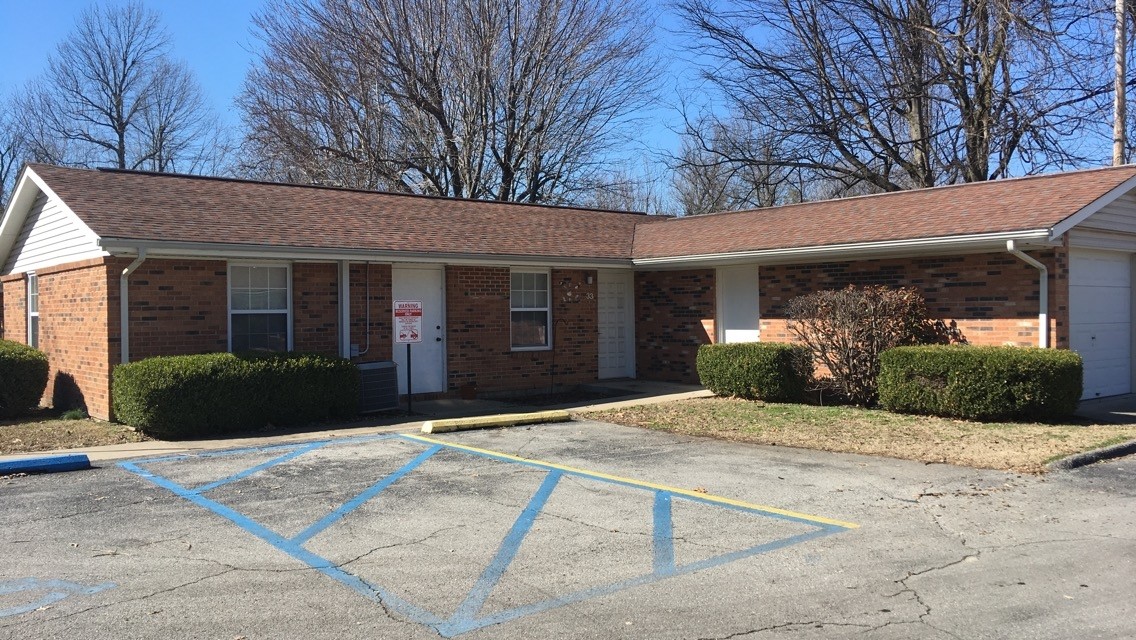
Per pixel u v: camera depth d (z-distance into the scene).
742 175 30.55
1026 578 5.21
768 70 27.33
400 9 29.31
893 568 5.42
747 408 12.78
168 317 11.92
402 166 31.19
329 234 13.45
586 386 16.78
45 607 4.75
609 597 4.92
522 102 31.97
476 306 15.52
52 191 12.21
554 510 6.94
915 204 14.30
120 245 10.84
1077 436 9.88
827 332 12.93
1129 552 5.73
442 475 8.35
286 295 13.16
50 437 10.57
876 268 14.02
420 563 5.56
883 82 26.17
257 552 5.79
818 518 6.66
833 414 11.92
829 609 4.71
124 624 4.50
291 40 30.52
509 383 15.95
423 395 14.85
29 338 15.11
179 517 6.72
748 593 4.97
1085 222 12.31
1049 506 7.00
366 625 4.50
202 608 4.73
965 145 24.98
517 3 30.84
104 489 7.73
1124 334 14.05
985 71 23.59
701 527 6.40
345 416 12.52
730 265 16.34
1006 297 12.40
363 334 13.97
